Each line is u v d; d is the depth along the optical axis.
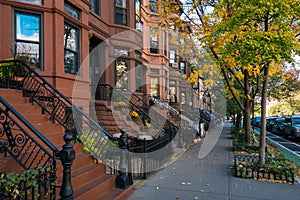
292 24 6.77
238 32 6.35
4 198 2.53
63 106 6.16
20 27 6.97
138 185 5.29
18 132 4.58
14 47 6.79
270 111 46.84
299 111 33.16
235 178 5.85
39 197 2.98
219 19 9.02
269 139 16.34
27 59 6.76
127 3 13.24
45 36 7.17
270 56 5.30
